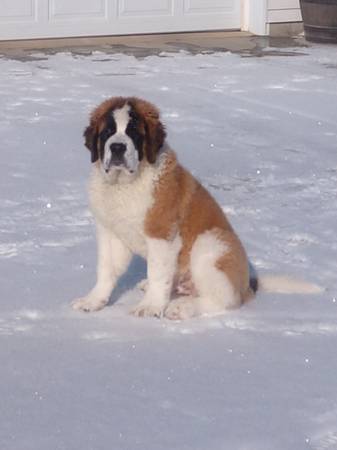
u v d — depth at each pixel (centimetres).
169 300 587
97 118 572
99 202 574
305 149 852
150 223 571
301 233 689
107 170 561
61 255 648
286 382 532
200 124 905
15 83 1049
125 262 591
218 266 580
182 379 532
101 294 590
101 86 1043
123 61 1192
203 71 1144
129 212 569
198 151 838
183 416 506
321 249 668
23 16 1305
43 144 844
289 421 505
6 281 616
